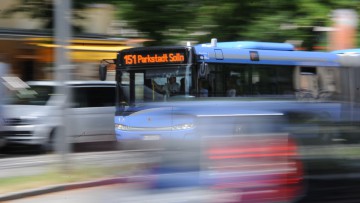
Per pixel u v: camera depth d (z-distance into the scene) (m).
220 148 5.50
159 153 5.77
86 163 13.41
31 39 26.89
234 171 5.39
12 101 19.80
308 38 18.20
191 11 18.16
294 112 6.18
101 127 20.30
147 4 17.77
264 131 5.73
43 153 19.03
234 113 5.94
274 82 19.22
